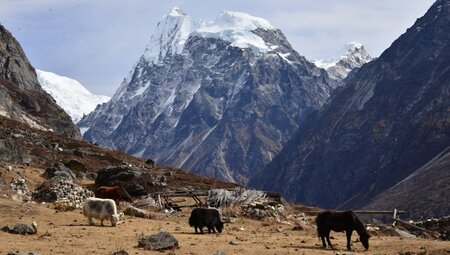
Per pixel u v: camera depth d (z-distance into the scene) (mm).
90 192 41312
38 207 32938
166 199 43844
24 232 24656
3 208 31109
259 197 42844
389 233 35188
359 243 26156
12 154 55938
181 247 22594
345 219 24031
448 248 22812
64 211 33812
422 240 27578
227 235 28188
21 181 43406
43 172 52156
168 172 65125
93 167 64438
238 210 39750
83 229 27297
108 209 29328
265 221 37750
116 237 25094
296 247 24062
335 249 23906
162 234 22547
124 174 49594
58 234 25188
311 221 41062
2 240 22719
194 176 67062
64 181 41438
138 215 35875
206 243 24109
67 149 72000
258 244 24547
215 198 42625
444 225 38094
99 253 20422
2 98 114875
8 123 82875
